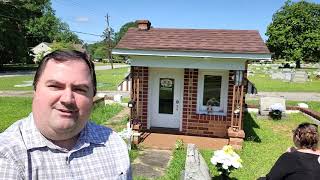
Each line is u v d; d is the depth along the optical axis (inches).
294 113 740.0
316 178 164.4
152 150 434.0
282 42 2992.1
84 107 64.4
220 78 508.7
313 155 171.0
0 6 2102.6
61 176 62.7
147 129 530.0
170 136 502.9
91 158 68.2
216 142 482.0
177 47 465.1
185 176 243.8
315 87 1374.3
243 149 444.5
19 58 2321.6
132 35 524.1
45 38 4025.6
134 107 500.1
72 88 62.7
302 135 175.5
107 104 783.1
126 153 75.8
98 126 76.0
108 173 69.5
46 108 61.2
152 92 534.0
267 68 2625.5
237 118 470.9
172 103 532.4
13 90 1086.4
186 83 516.7
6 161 56.9
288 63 3250.5
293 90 1251.2
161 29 565.0
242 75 458.6
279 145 475.2
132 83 504.1
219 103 514.3
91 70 67.4
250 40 493.7
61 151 63.9
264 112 671.8
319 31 2974.9
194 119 518.9
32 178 59.6
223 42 486.0
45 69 62.7
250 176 344.8
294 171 167.6
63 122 61.3
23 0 2223.2
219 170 297.3
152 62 483.5
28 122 64.2
